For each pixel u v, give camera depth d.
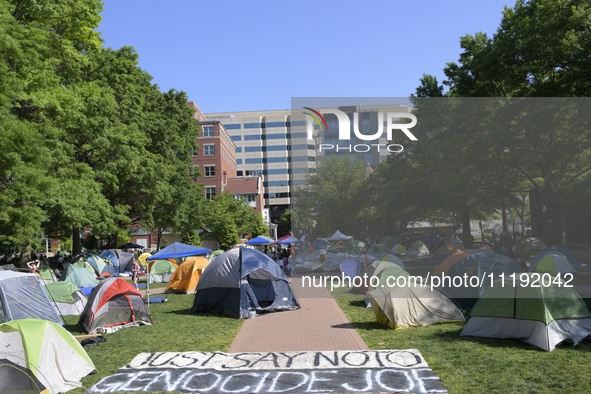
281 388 9.42
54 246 60.12
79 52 30.48
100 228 32.84
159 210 45.34
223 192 82.81
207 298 19.83
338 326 15.47
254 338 14.16
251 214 81.88
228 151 105.75
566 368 9.80
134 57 37.84
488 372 9.80
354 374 10.09
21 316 14.91
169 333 15.33
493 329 12.79
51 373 9.57
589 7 23.36
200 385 9.72
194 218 51.44
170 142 44.19
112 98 31.19
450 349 11.75
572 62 23.47
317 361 11.20
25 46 21.62
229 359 11.61
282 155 144.62
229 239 65.75
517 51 24.39
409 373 9.99
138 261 41.44
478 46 29.34
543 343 11.41
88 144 30.78
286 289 19.70
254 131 145.25
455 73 29.58
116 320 16.64
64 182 26.50
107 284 16.83
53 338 10.01
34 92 22.94
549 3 23.88
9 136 19.34
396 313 14.81
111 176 31.59
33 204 22.28
